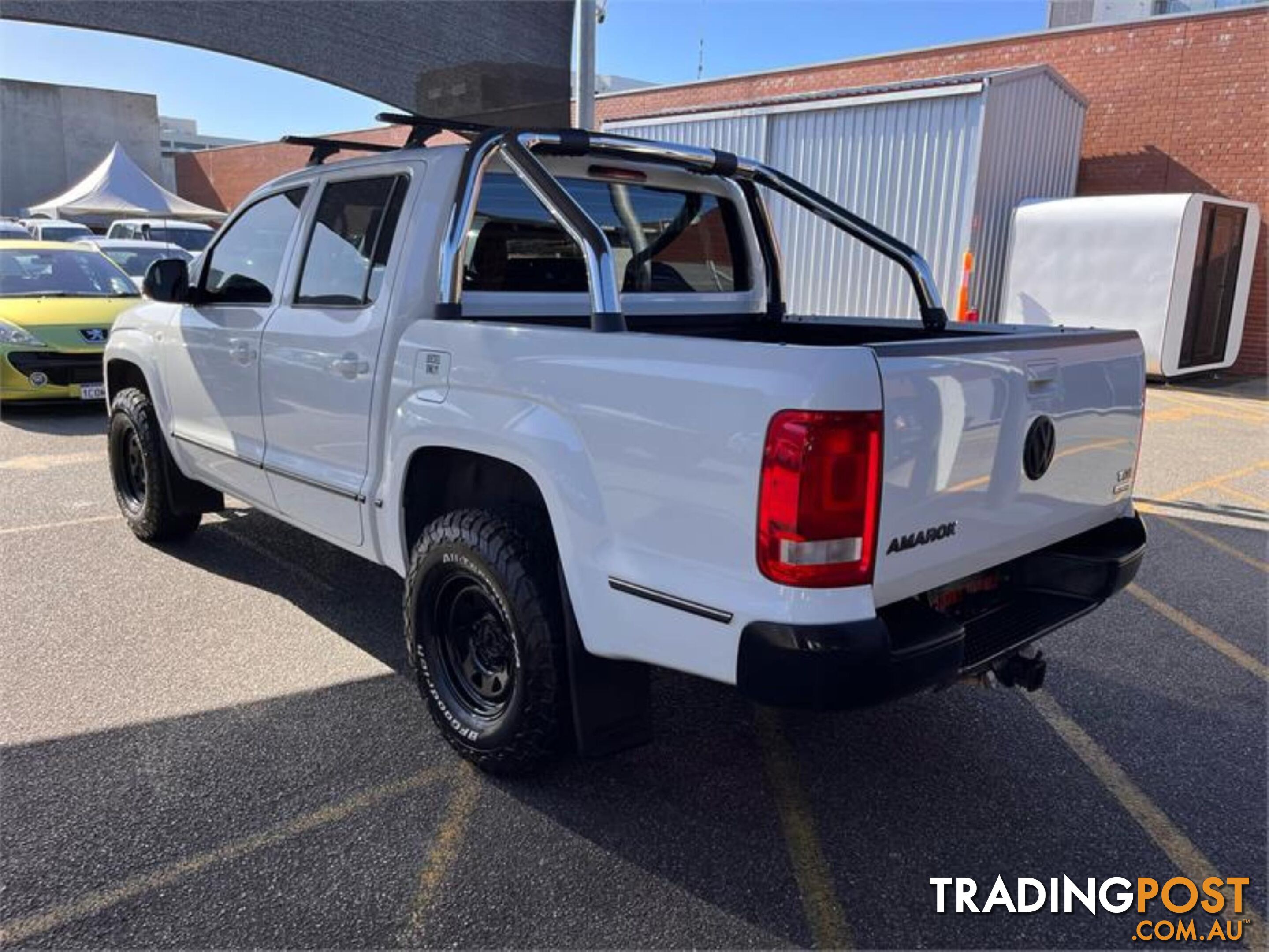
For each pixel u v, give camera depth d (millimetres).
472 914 2582
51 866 2730
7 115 29312
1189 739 3588
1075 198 11477
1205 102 12586
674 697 3887
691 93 17375
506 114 6180
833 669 2305
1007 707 3824
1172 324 10969
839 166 12250
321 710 3652
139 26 4777
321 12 5285
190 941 2457
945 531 2605
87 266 10383
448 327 3170
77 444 8047
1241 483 7426
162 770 3225
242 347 4215
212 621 4484
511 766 3098
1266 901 2705
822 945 2498
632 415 2598
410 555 3480
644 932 2531
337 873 2727
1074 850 2918
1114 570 3182
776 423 2297
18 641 4223
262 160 28484
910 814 3084
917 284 4098
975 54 14469
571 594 2811
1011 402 2750
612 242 4094
